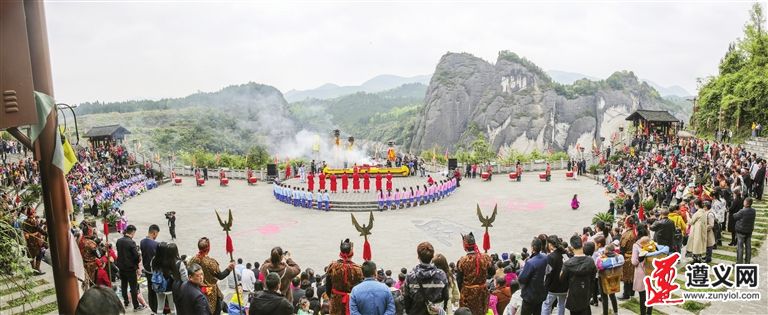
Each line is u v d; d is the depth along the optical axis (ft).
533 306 35.83
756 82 161.38
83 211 126.21
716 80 195.31
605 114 625.41
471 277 33.30
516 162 203.21
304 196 139.85
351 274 32.37
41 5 27.17
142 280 61.62
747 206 53.47
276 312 25.72
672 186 101.65
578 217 119.34
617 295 50.16
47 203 29.40
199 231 113.91
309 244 102.22
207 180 200.03
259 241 105.09
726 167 99.09
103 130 212.02
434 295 26.96
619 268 40.47
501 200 143.23
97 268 44.75
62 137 30.58
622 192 126.72
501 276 39.96
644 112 193.67
